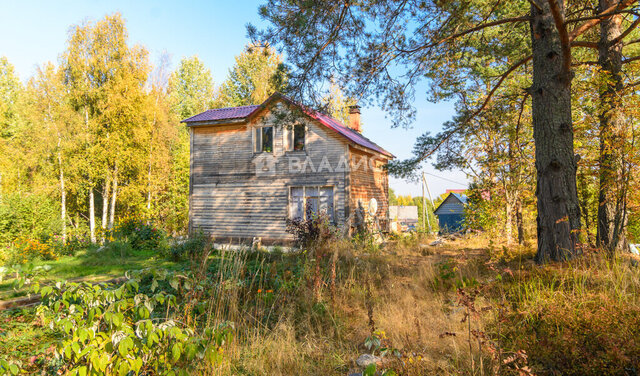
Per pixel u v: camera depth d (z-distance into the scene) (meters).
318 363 4.13
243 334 4.81
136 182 23.09
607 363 3.21
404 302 5.71
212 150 16.22
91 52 21.91
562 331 3.86
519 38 9.88
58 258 13.46
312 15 7.07
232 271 6.89
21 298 6.46
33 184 22.80
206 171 16.25
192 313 4.68
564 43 6.51
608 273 5.15
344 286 6.82
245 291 6.39
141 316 2.94
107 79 22.09
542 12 7.09
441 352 4.04
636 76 7.93
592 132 8.11
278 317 5.54
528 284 5.36
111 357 2.85
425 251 10.70
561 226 6.62
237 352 4.22
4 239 13.78
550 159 6.85
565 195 6.69
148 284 7.15
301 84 8.05
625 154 6.85
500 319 3.77
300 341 4.76
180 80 38.81
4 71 30.92
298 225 12.52
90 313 2.80
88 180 22.20
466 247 10.92
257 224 15.21
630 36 11.05
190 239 12.65
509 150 10.81
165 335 2.85
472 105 11.54
